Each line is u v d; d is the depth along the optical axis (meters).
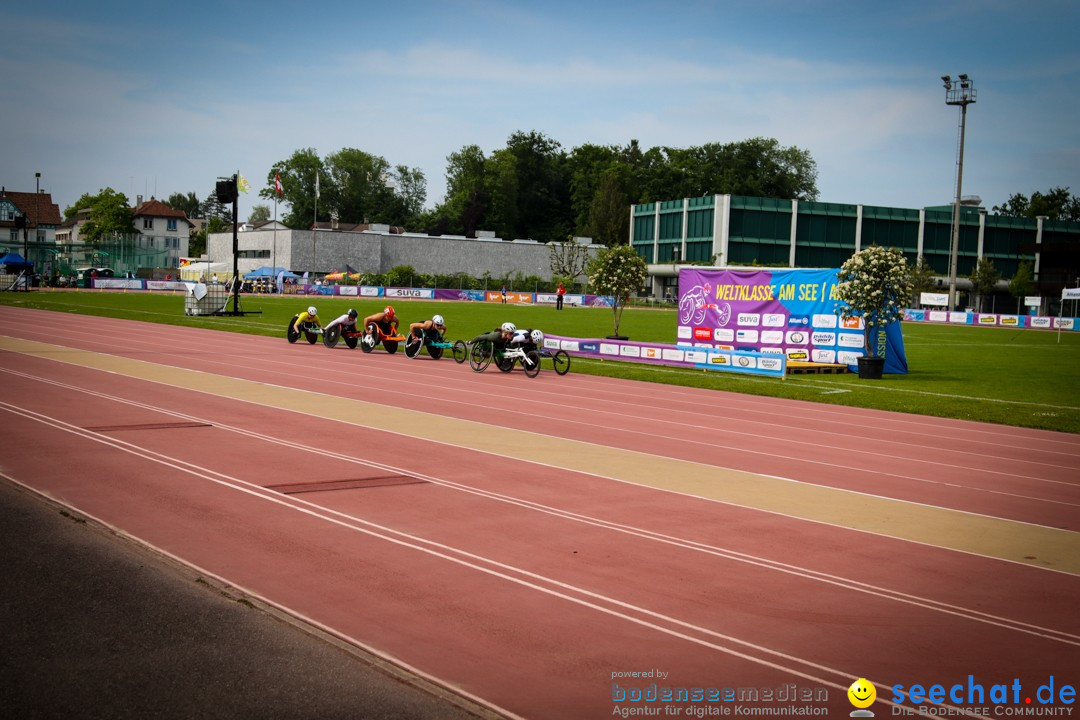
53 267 85.50
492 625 6.48
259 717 4.98
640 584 7.51
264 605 6.69
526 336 25.44
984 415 20.53
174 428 14.01
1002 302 99.00
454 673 5.68
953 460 14.63
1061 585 8.03
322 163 139.62
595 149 150.75
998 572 8.34
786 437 16.30
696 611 6.94
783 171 136.00
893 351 30.81
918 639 6.59
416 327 29.03
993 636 6.71
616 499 10.56
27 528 8.38
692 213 99.38
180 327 39.16
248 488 10.30
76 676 5.38
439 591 7.15
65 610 6.41
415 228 141.00
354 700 5.25
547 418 17.17
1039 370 33.59
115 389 18.34
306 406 17.08
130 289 83.88
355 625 6.38
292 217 138.62
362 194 143.88
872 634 6.64
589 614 6.78
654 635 6.43
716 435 16.11
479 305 77.31
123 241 96.00
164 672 5.49
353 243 97.81
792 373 29.08
